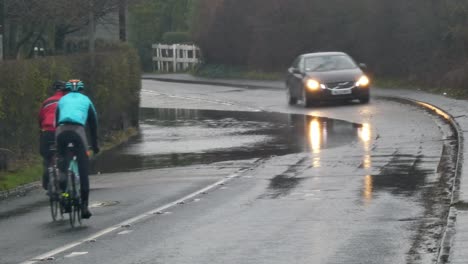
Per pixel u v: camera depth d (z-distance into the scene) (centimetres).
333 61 4378
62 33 3869
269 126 3519
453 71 4281
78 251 1389
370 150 2603
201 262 1271
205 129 3534
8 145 2469
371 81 5147
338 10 5725
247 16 7075
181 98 5366
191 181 2194
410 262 1220
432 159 2336
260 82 6259
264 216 1641
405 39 4888
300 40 6275
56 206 1730
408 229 1452
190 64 8662
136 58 3775
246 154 2702
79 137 1644
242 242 1403
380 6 5138
